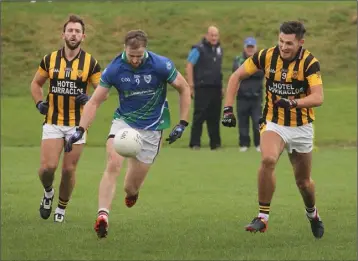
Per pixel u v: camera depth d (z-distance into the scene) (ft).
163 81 72.90
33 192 108.68
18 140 181.37
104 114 205.46
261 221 71.56
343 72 248.32
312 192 75.56
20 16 279.90
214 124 162.30
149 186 114.42
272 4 290.97
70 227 81.92
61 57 83.71
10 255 68.69
